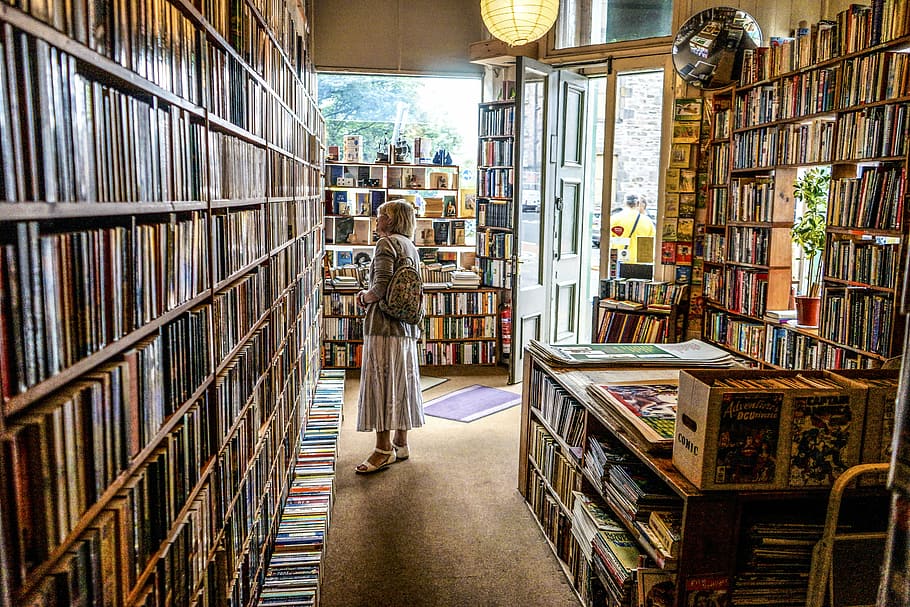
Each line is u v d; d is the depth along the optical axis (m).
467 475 3.92
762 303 4.50
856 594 1.71
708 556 1.80
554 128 6.02
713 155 5.16
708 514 1.78
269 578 2.35
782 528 1.88
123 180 1.07
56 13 0.84
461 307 6.34
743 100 4.69
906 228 3.07
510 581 2.80
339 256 6.66
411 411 3.89
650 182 6.54
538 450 3.32
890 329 3.19
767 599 1.87
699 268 5.41
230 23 1.96
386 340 3.77
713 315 5.07
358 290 6.23
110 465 1.03
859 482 1.76
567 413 2.83
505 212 6.19
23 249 0.78
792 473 1.76
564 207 6.39
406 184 6.50
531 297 5.98
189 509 1.44
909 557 0.64
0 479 0.74
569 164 6.32
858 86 3.49
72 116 0.89
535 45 6.20
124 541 1.06
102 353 1.00
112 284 1.04
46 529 0.83
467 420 4.94
